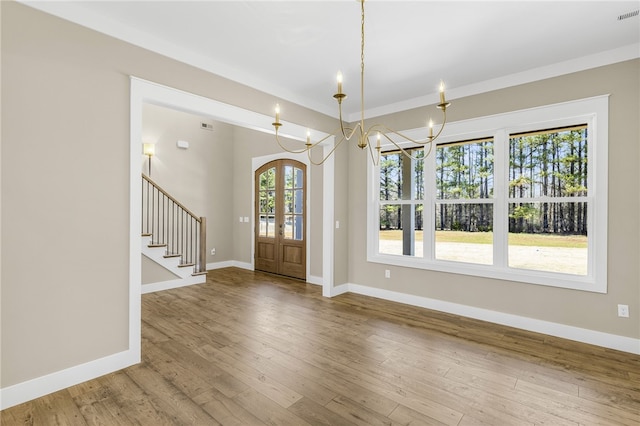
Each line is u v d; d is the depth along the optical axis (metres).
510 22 2.47
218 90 3.18
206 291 5.01
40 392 2.17
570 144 3.25
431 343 3.06
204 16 2.41
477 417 1.97
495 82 3.57
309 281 5.65
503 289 3.57
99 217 2.44
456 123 3.87
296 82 3.67
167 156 6.04
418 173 4.33
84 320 2.37
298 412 2.01
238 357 2.76
